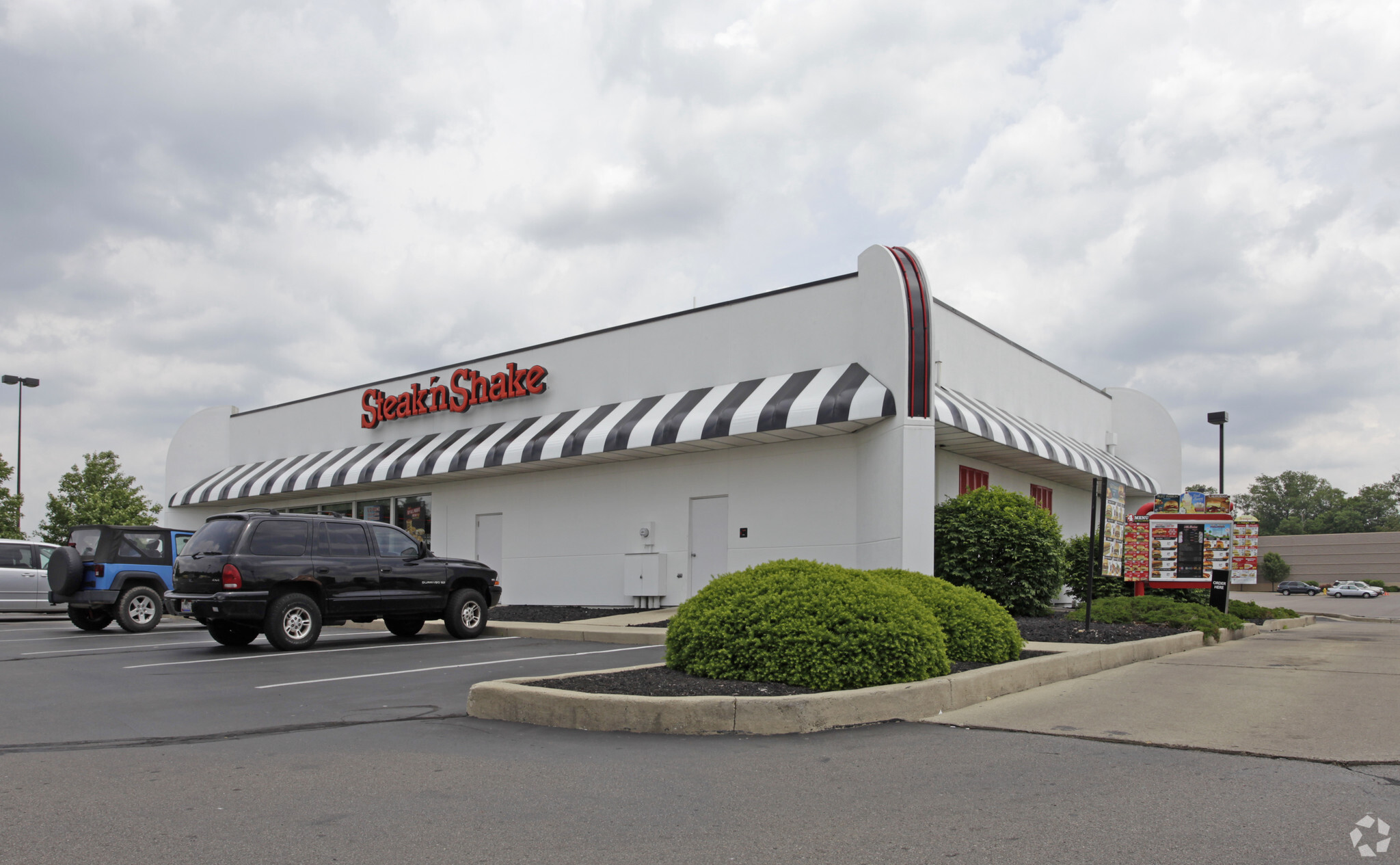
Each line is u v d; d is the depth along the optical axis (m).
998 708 7.68
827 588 8.31
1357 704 7.50
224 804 5.05
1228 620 13.95
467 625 14.99
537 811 4.89
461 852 4.24
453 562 15.01
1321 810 4.66
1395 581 67.81
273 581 12.77
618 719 6.95
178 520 31.14
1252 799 4.88
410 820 4.74
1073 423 24.34
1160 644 11.23
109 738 6.91
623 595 19.02
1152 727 6.73
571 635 14.48
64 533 31.17
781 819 4.69
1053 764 5.73
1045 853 4.11
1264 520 125.25
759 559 17.05
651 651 12.35
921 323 14.70
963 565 14.80
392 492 24.84
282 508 28.30
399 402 24.19
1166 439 27.89
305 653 12.48
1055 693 8.34
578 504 20.12
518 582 21.09
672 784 5.42
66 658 12.16
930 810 4.80
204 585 12.59
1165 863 3.94
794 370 16.77
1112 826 4.46
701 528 18.08
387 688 9.27
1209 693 8.13
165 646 13.80
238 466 30.00
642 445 17.47
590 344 20.23
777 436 16.41
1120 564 13.01
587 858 4.15
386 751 6.35
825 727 6.92
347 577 13.53
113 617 18.17
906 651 7.82
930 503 14.23
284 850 4.29
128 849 4.31
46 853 4.24
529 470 20.88
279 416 28.58
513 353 21.91
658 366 18.97
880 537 14.69
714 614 8.47
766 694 7.34
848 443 16.11
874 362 15.15
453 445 21.89
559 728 7.13
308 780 5.56
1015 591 14.48
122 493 31.98
